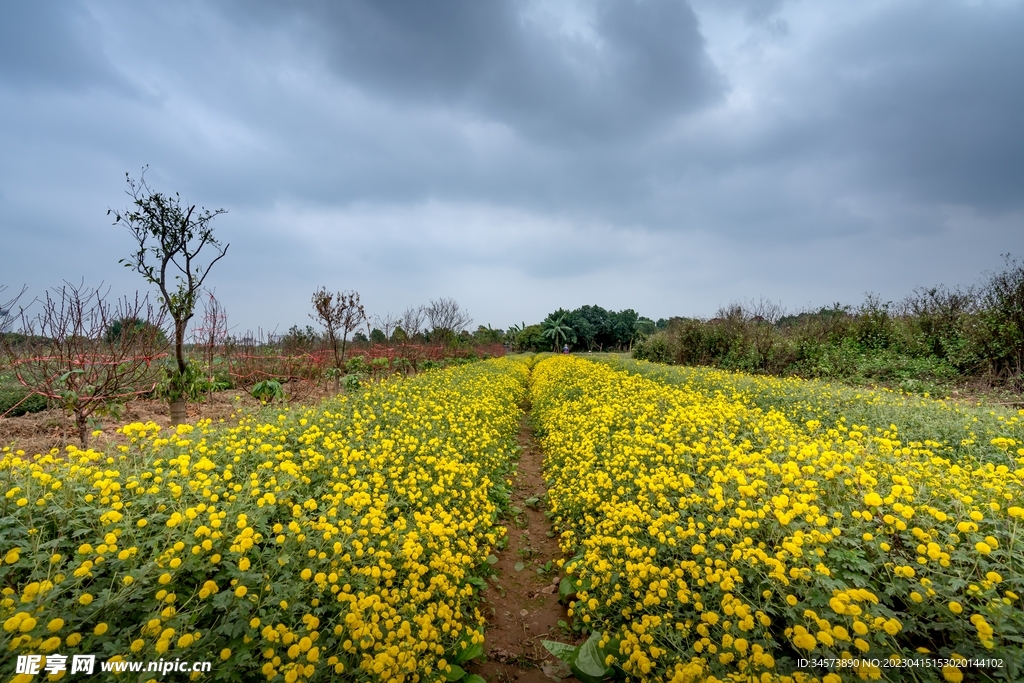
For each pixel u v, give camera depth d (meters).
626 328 57.25
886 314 15.42
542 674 3.24
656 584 2.95
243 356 11.39
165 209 6.71
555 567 4.62
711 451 4.59
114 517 2.58
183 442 4.05
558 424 8.55
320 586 2.60
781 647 2.53
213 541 2.53
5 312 5.90
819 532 2.66
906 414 6.70
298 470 3.93
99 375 6.57
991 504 2.92
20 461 3.27
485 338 29.19
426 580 3.49
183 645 1.99
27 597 2.04
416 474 4.74
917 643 2.45
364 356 14.56
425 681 2.77
